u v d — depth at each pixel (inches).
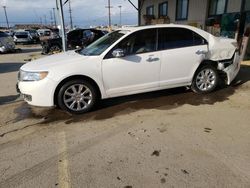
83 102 184.4
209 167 115.8
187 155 126.1
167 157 124.8
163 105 198.1
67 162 123.3
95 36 620.7
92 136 149.8
